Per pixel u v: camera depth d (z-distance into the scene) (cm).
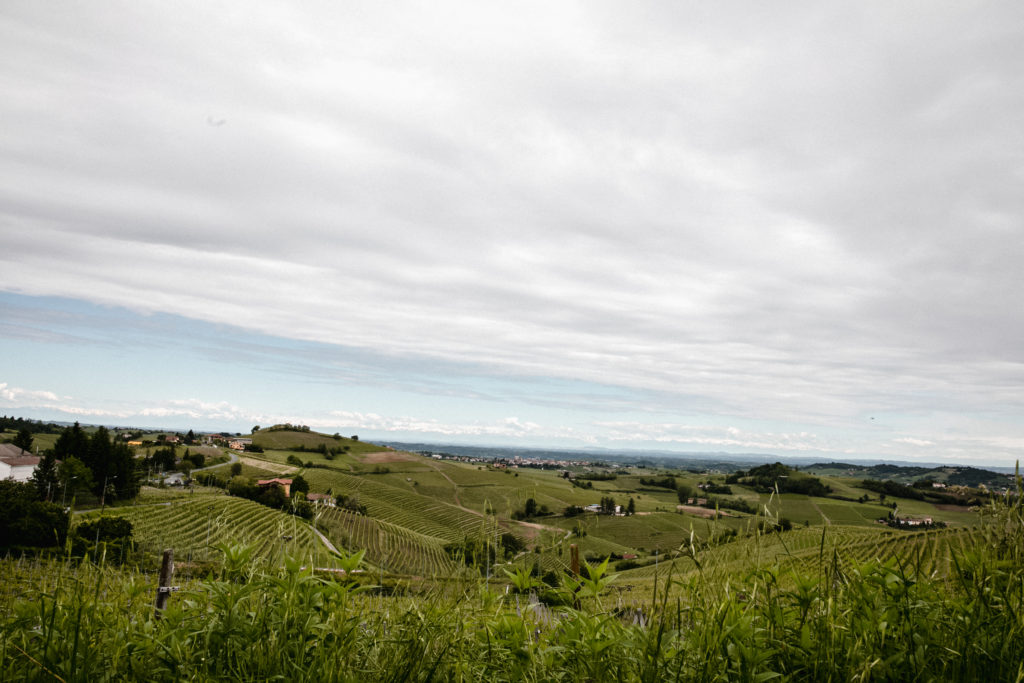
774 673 252
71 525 349
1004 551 329
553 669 289
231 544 319
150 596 337
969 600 313
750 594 299
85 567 340
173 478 10931
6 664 264
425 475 16488
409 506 12444
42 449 13775
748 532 310
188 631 290
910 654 277
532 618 331
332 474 15138
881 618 289
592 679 273
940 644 287
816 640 279
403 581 342
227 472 12875
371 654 284
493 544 347
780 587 314
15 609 283
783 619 295
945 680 275
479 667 290
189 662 273
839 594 305
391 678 270
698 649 267
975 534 352
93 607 301
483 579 344
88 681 259
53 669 260
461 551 356
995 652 278
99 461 7800
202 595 304
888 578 304
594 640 275
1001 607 305
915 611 307
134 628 302
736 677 265
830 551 313
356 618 290
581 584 316
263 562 316
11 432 16100
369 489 13888
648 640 268
